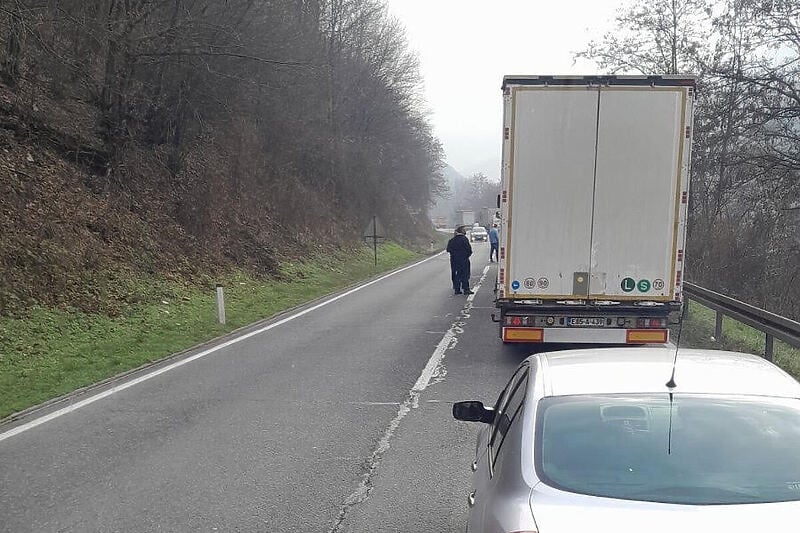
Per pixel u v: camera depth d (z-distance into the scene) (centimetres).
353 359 1116
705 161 2066
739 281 2295
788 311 2194
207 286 1895
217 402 849
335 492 563
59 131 1873
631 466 287
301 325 1509
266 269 2358
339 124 4478
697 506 261
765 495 270
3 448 679
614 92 990
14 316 1203
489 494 307
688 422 306
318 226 3466
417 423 752
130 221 1886
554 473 287
